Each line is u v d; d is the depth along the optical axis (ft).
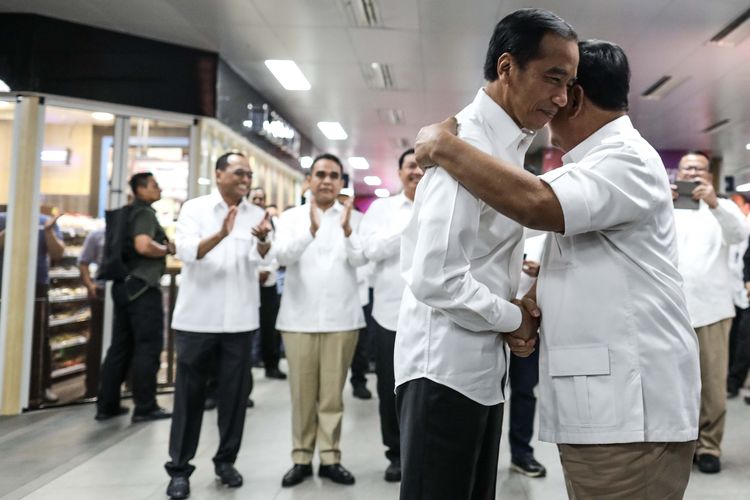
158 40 15.98
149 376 12.40
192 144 16.56
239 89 19.13
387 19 14.71
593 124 3.75
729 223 8.95
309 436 8.78
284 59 17.75
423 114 24.48
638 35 15.40
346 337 8.87
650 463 3.36
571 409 3.51
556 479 8.74
